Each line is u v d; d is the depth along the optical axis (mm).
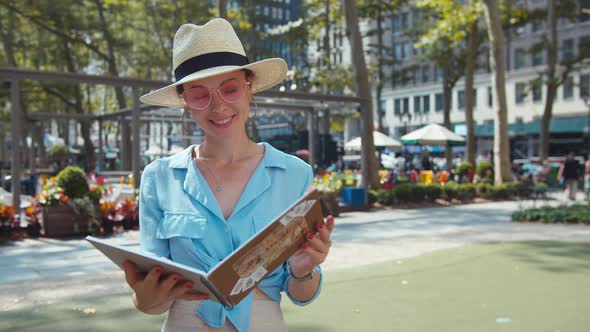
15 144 10195
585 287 5578
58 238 9648
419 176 24797
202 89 1773
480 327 4246
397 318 4527
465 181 21391
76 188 10086
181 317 1725
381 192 16094
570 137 38625
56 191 9906
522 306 4863
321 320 4508
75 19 23469
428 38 22234
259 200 1771
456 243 8742
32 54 30141
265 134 26391
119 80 11484
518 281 5910
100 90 40562
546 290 5477
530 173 22031
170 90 1921
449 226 11281
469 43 23875
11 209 9609
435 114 55031
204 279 1396
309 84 29250
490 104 51125
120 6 25922
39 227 9812
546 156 26594
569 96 44594
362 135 15711
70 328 4289
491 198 18359
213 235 1716
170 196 1785
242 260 1446
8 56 27203
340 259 7332
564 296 5211
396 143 24172
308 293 1828
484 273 6348
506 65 49031
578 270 6477
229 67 1736
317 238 1613
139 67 31062
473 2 21219
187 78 1713
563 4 27578
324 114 23766
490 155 34031
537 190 15906
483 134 40344
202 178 1779
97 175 21234
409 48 55562
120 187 14273
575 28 43781
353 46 17000
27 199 14367
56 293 5488
